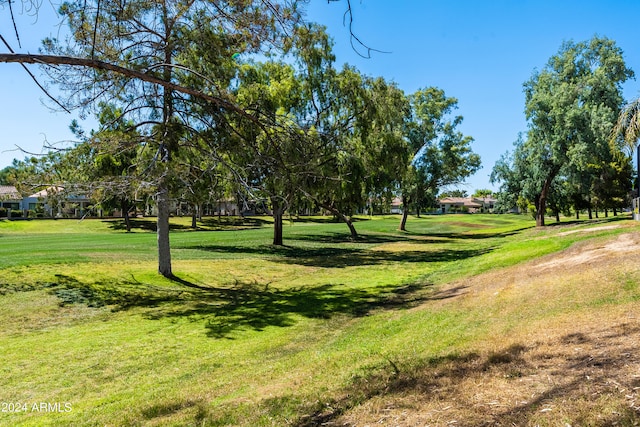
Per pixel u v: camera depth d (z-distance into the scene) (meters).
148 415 6.05
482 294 11.60
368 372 6.24
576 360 5.11
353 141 25.84
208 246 30.89
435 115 44.91
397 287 16.50
